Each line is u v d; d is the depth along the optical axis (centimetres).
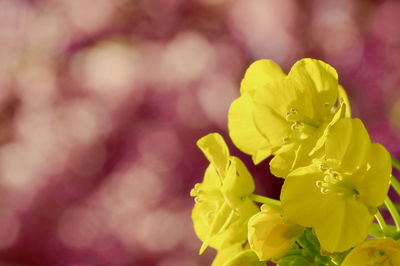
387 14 55
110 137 56
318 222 22
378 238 22
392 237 22
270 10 57
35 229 54
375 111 52
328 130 22
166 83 57
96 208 53
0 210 55
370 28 55
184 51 58
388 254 22
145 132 55
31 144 58
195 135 54
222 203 24
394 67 53
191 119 54
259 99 23
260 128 23
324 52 56
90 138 56
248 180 23
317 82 23
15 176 57
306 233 23
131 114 57
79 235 53
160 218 52
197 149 54
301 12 57
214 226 23
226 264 23
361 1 56
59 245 54
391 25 54
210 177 24
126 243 52
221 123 54
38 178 56
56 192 55
